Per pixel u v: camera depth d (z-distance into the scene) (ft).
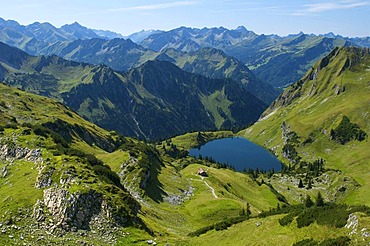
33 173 274.36
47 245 195.93
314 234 180.55
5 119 551.18
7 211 223.10
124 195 258.78
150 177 494.18
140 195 424.87
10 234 201.16
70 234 212.43
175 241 239.09
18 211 224.53
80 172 264.31
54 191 238.07
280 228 209.05
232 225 257.14
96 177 267.18
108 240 214.07
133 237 223.10
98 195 241.76
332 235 172.86
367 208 187.32
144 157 543.80
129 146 618.85
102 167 289.12
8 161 308.40
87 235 214.69
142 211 325.42
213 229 261.03
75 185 242.99
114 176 286.66
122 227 231.91
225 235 235.20
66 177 251.60
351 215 176.45
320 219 190.80
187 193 515.91
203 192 522.47
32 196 240.32
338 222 179.83
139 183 447.01
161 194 469.57
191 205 446.60
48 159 285.02
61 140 353.51
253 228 226.58
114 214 236.22
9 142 326.65
